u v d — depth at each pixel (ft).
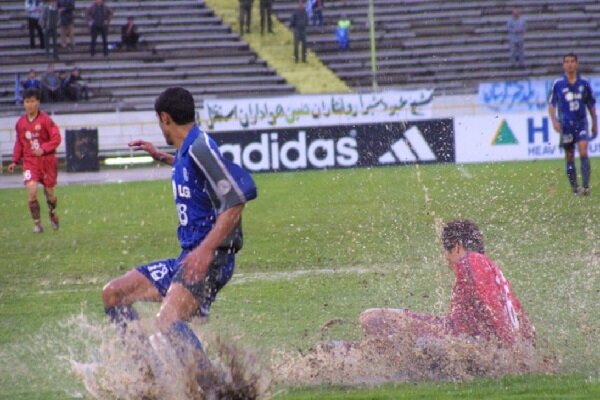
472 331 55.06
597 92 238.48
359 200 152.56
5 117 247.50
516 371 54.65
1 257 111.75
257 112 234.38
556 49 318.04
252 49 310.45
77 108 269.23
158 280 51.52
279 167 217.77
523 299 73.67
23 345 66.08
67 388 54.49
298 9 298.56
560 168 188.55
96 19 290.76
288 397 50.80
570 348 58.70
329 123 235.40
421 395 49.90
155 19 315.58
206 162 48.47
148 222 140.05
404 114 238.27
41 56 293.84
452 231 56.70
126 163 248.73
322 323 69.36
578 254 95.04
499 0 332.19
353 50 311.88
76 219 147.23
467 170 191.31
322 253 104.99
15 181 221.05
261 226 127.75
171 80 291.79
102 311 78.43
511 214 125.39
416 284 82.99
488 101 245.86
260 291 83.35
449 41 315.58
